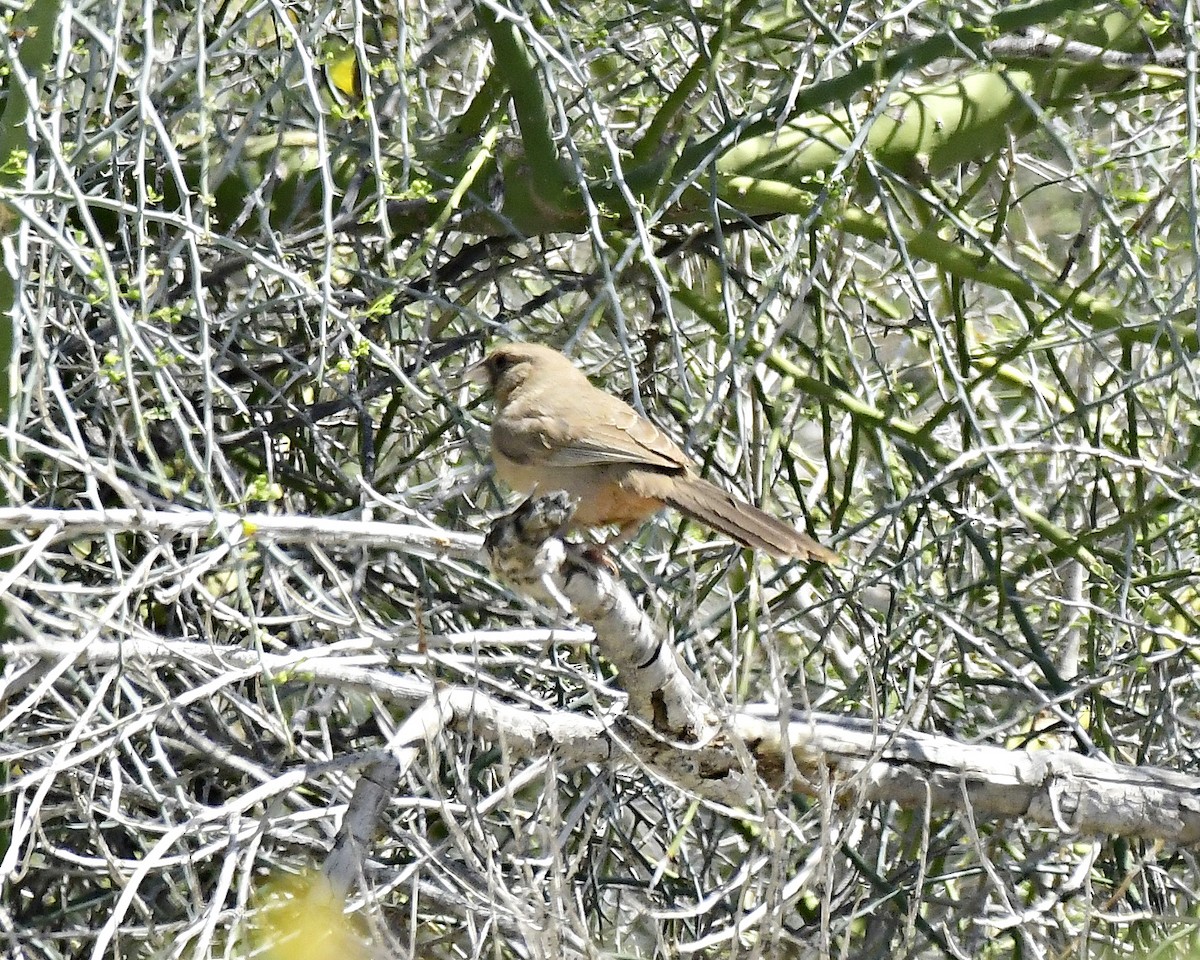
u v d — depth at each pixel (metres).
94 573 10.62
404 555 11.20
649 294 12.16
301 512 11.91
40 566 8.75
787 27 12.36
